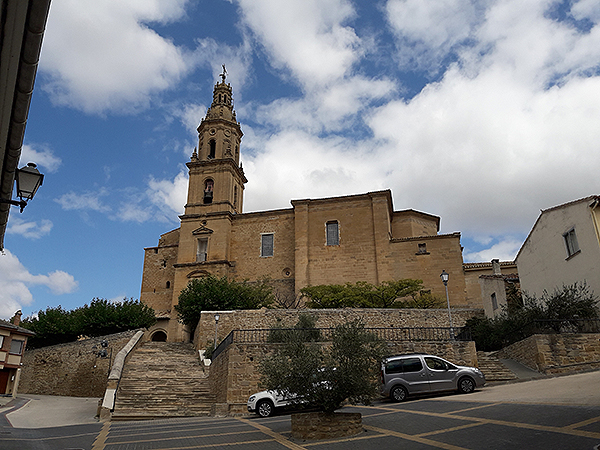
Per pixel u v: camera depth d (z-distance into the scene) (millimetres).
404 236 44469
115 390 19953
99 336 33812
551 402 10461
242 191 51844
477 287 37844
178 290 42750
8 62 5523
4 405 22938
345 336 10961
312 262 42219
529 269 25938
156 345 31906
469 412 10711
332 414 10016
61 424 17266
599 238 20234
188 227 45531
